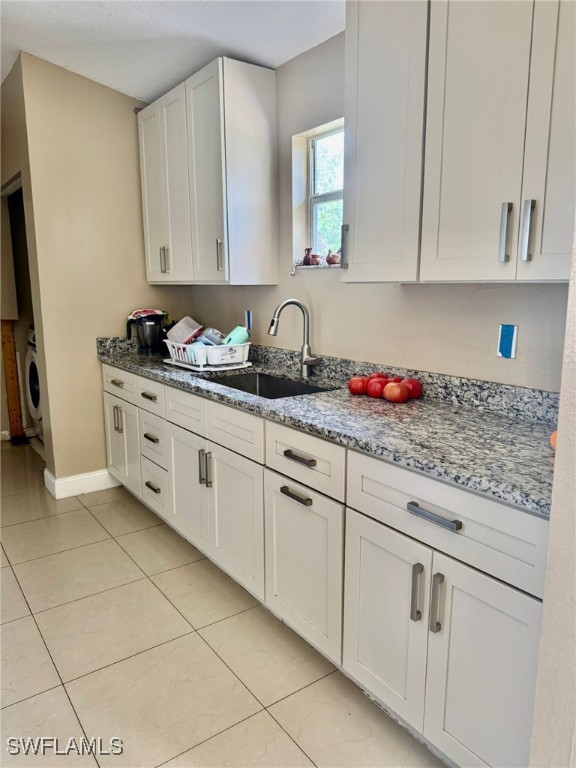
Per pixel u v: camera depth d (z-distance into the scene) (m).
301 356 2.58
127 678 1.86
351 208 1.92
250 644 2.05
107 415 3.46
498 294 1.82
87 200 3.27
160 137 3.12
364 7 1.78
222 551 2.34
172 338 3.03
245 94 2.61
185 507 2.62
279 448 1.89
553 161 1.32
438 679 1.39
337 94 2.39
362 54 1.81
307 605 1.84
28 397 4.50
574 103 1.27
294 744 1.60
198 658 1.97
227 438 2.20
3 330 4.46
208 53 2.70
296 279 2.74
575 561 0.72
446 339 2.02
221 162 2.60
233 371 2.74
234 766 1.53
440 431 1.63
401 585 1.47
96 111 3.23
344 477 1.62
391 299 2.23
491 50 1.43
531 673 1.18
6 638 2.07
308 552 1.81
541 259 1.38
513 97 1.39
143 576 2.51
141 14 2.45
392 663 1.53
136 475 3.15
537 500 1.11
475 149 1.50
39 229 3.14
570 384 0.71
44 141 3.07
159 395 2.75
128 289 3.51
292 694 1.80
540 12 1.31
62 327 3.30
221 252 2.69
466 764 1.35
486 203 1.48
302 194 2.71
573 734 0.75
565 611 0.74
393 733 1.65
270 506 1.98
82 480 3.50
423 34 1.60
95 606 2.28
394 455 1.43
